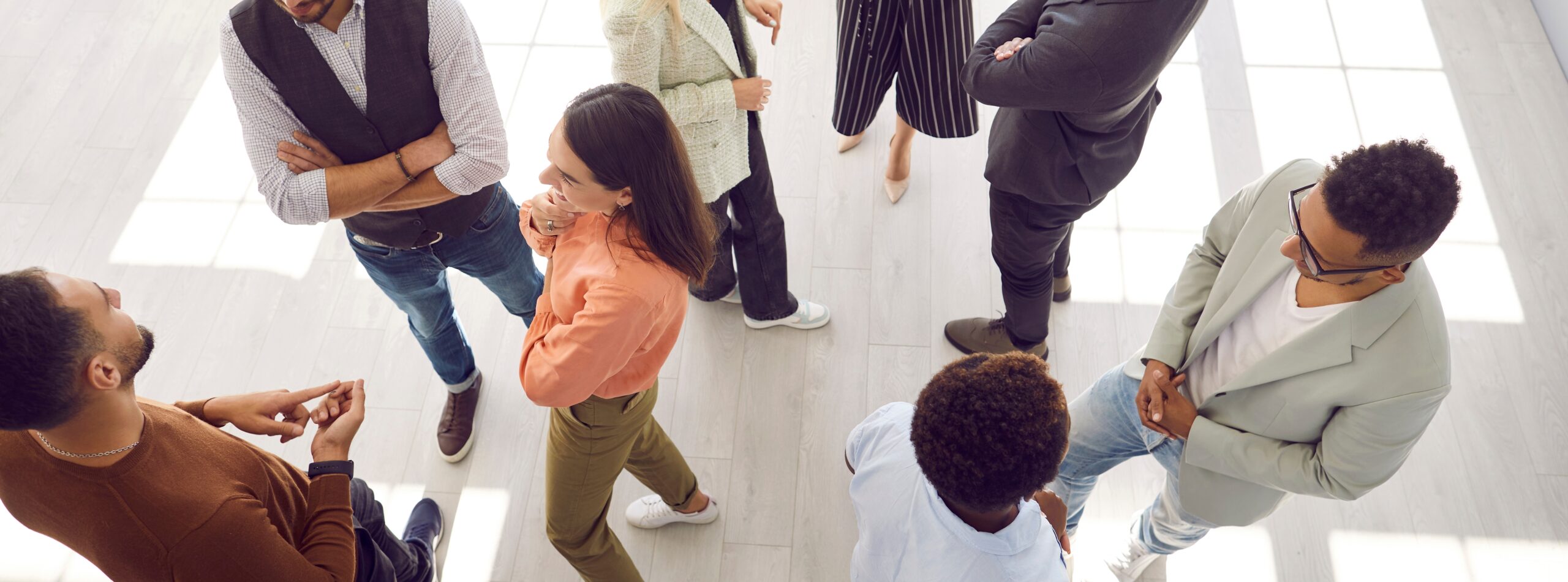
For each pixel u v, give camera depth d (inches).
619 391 71.3
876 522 59.3
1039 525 56.1
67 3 157.9
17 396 48.1
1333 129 138.4
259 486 60.8
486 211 89.5
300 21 68.1
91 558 58.3
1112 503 108.5
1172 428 75.8
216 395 117.2
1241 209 73.1
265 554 57.4
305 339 121.9
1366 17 150.9
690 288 123.1
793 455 112.3
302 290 126.2
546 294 68.1
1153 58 75.8
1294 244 61.0
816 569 104.5
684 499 98.9
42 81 148.1
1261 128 139.2
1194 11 75.6
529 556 105.5
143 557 56.3
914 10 106.0
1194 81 144.9
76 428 51.8
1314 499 106.6
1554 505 105.0
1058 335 121.2
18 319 47.3
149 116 144.1
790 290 125.9
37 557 103.3
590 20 155.6
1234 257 71.3
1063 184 89.2
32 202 134.3
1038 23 81.1
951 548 55.2
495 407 116.2
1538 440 109.2
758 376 118.5
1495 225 126.6
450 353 106.9
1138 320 121.8
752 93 87.4
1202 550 104.3
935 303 124.3
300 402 69.0
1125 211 131.5
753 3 89.9
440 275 96.4
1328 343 63.8
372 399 117.0
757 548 105.9
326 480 65.3
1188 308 77.2
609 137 55.1
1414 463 108.3
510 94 145.9
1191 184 133.6
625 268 60.9
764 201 104.7
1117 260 127.2
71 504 55.4
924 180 136.6
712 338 121.8
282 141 74.8
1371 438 64.4
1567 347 115.9
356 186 75.3
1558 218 127.0
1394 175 53.7
